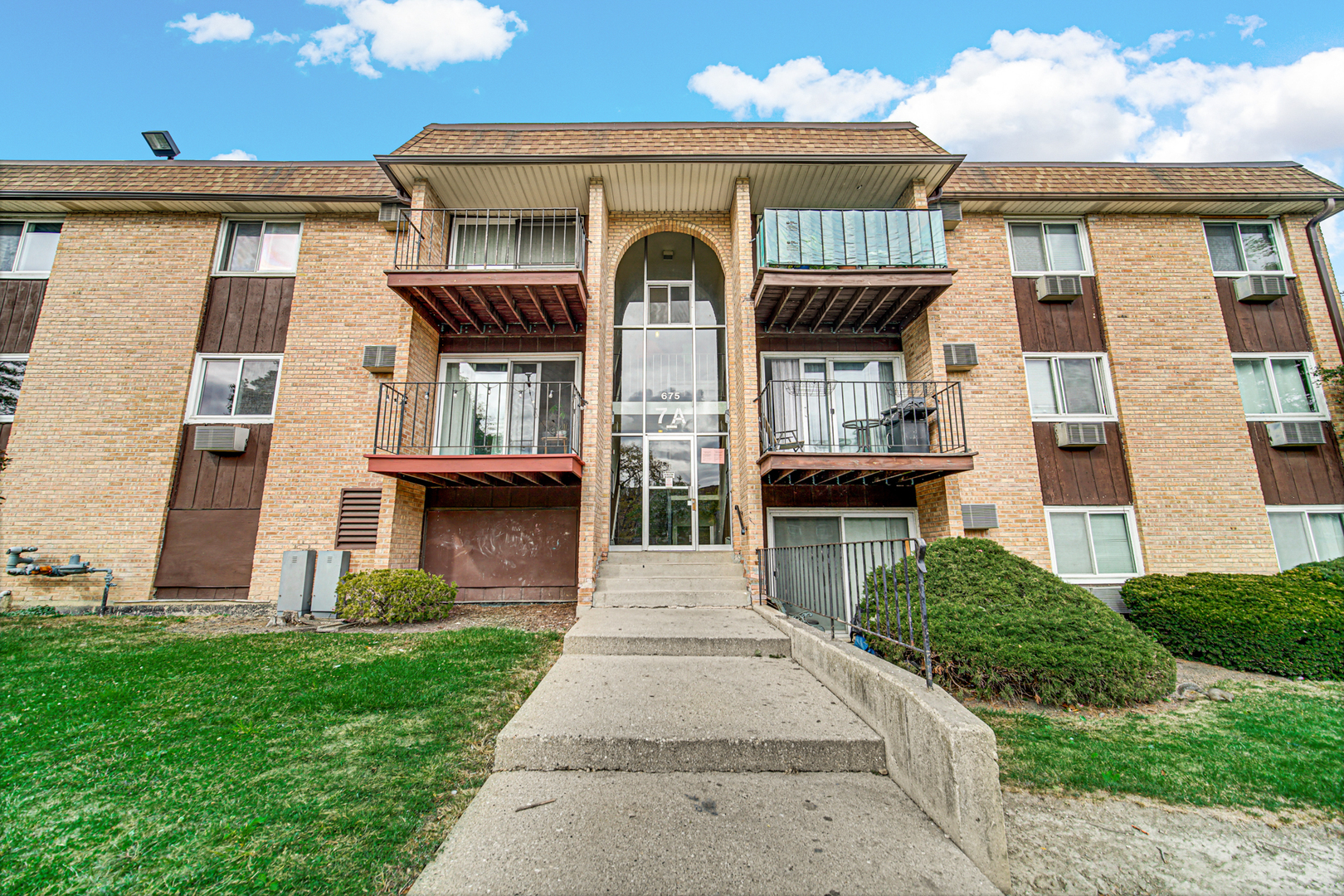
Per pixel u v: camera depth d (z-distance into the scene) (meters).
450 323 9.05
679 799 2.88
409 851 2.37
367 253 9.33
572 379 9.38
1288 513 8.61
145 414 8.77
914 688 3.05
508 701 4.18
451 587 7.76
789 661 5.06
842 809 2.79
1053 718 4.29
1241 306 9.23
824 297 8.44
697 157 8.15
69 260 9.14
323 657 5.29
